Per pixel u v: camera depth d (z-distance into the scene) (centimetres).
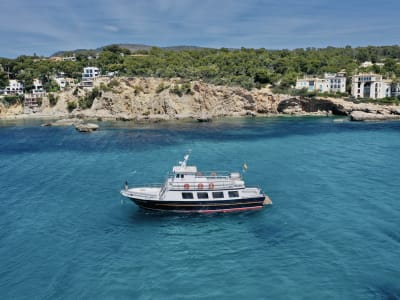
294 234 3938
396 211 4525
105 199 5112
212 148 8731
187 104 16238
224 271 3206
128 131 11894
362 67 19812
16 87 19375
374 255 3444
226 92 16238
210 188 4594
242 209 4653
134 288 2969
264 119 14875
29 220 4416
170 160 7412
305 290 2917
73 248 3684
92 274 3189
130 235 3975
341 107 15300
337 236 3856
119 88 16325
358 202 4862
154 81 16675
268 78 17012
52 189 5622
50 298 2866
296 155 7819
